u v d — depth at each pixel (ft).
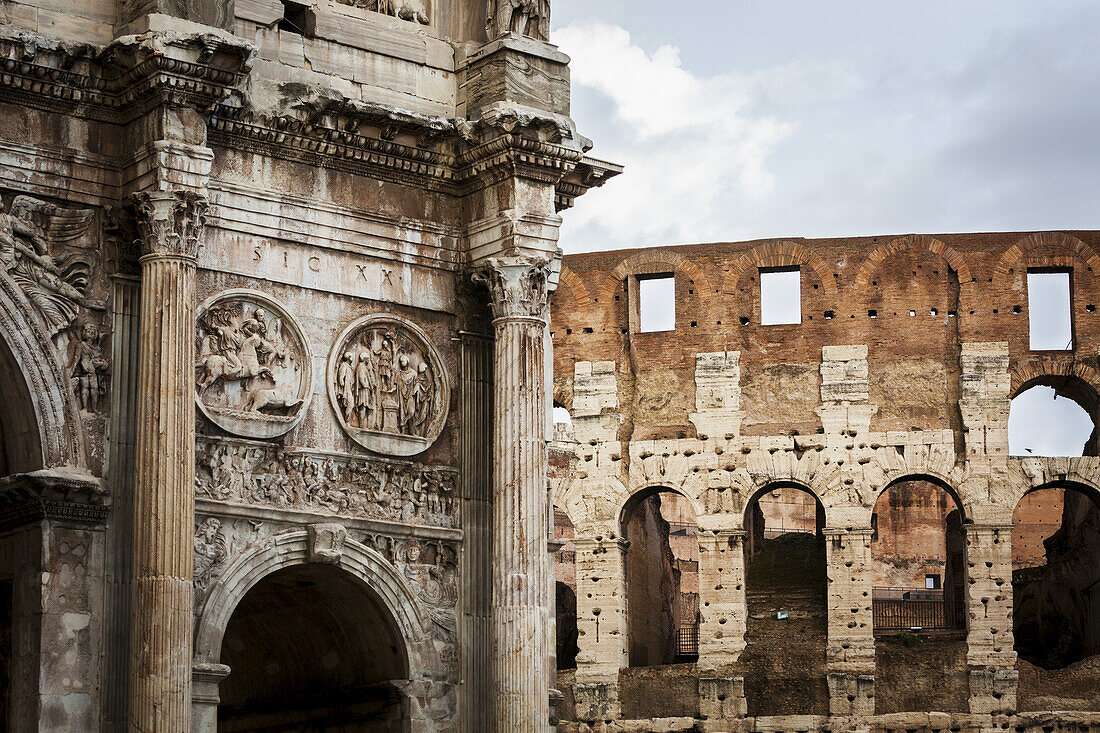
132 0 114.11
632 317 284.82
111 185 113.50
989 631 266.16
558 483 283.18
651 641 300.81
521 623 119.44
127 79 112.16
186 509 108.47
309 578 121.19
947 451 273.13
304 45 123.65
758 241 282.97
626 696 272.51
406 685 120.37
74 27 113.91
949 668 264.93
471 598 123.65
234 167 118.42
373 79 126.41
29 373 109.40
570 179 131.34
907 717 262.47
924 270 278.46
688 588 368.07
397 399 123.85
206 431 115.03
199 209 111.45
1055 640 292.40
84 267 112.37
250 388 117.50
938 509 357.61
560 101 128.47
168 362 109.19
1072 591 288.51
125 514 110.73
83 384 110.93
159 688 105.50
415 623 121.39
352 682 126.00
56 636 107.65
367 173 124.16
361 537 120.37
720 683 268.41
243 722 132.87
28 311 109.70
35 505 108.58
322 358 120.78
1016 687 262.67
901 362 276.62
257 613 129.49
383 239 123.95
